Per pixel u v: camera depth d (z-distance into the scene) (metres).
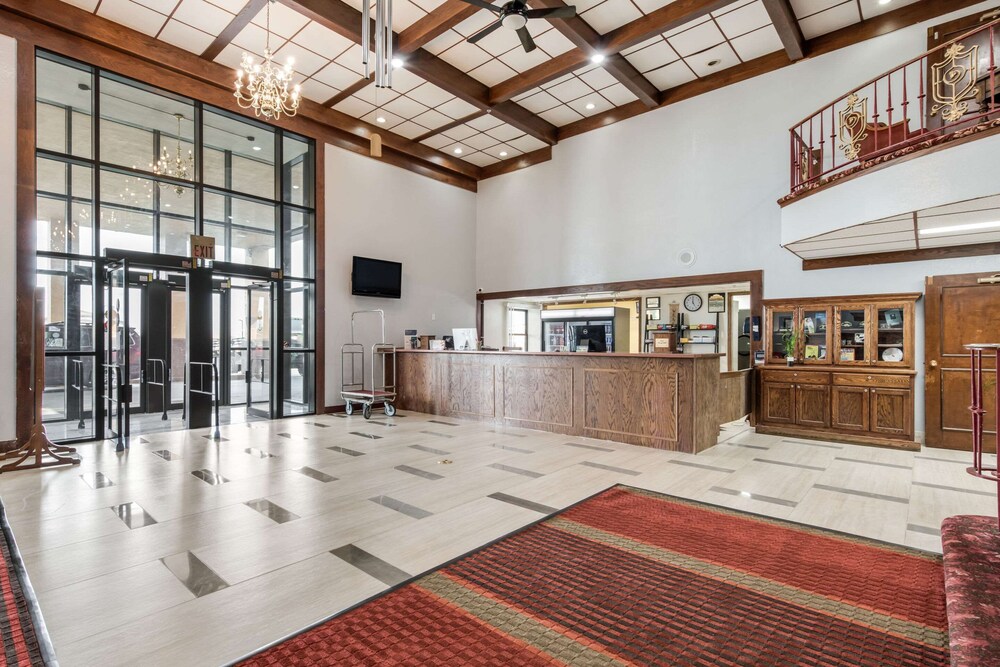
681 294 9.39
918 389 5.84
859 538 3.02
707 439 5.57
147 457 5.06
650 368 5.62
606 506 3.59
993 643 1.53
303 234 8.19
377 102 7.90
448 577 2.51
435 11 5.77
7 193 5.13
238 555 2.77
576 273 9.09
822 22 6.18
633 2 5.74
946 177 3.85
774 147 6.87
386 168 9.13
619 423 5.89
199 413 6.70
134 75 6.05
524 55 6.79
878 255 6.07
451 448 5.53
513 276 10.11
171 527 3.18
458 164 10.28
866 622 2.11
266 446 5.59
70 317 6.02
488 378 7.33
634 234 8.30
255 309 8.20
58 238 5.76
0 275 5.10
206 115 7.15
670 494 3.89
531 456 5.15
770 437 6.36
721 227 7.33
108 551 2.82
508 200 10.26
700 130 7.56
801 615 2.17
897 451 5.51
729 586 2.43
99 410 5.82
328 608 2.23
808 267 6.57
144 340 8.03
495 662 1.84
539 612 2.19
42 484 4.11
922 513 3.47
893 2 5.78
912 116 5.78
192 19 5.75
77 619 2.14
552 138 9.20
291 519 3.33
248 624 2.10
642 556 2.76
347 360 8.46
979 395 2.34
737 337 9.34
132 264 5.91
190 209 7.16
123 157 6.52
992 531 2.46
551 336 10.95
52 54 5.51
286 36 6.11
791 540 2.99
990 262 5.43
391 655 1.88
